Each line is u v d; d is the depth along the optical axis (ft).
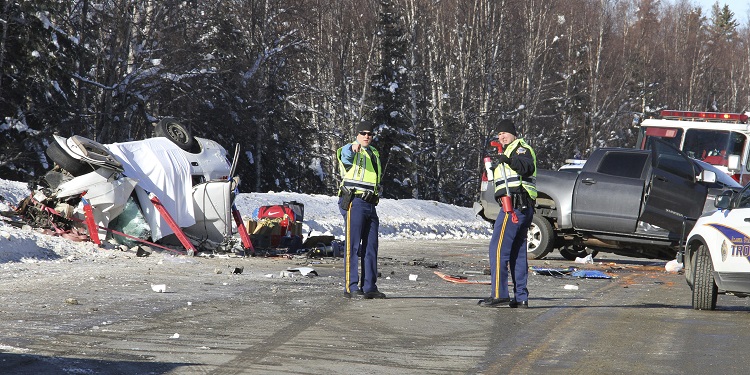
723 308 127.24
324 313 107.14
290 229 205.87
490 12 631.97
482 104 629.92
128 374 70.38
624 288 152.46
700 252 123.44
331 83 634.02
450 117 626.64
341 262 186.91
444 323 102.27
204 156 197.26
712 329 103.04
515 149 118.32
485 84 627.05
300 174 620.90
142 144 188.44
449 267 188.24
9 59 402.11
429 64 653.71
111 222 181.57
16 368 70.49
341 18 633.20
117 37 450.71
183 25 488.02
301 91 627.87
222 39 544.62
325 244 208.85
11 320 93.15
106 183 174.60
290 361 77.56
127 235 177.27
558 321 106.11
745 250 115.44
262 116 554.05
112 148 182.50
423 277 160.66
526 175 117.70
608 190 204.13
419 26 634.43
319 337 90.17
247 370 73.36
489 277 164.55
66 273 138.72
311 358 79.20
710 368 78.95
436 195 631.15
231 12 564.71
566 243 217.77
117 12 447.01
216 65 515.91
